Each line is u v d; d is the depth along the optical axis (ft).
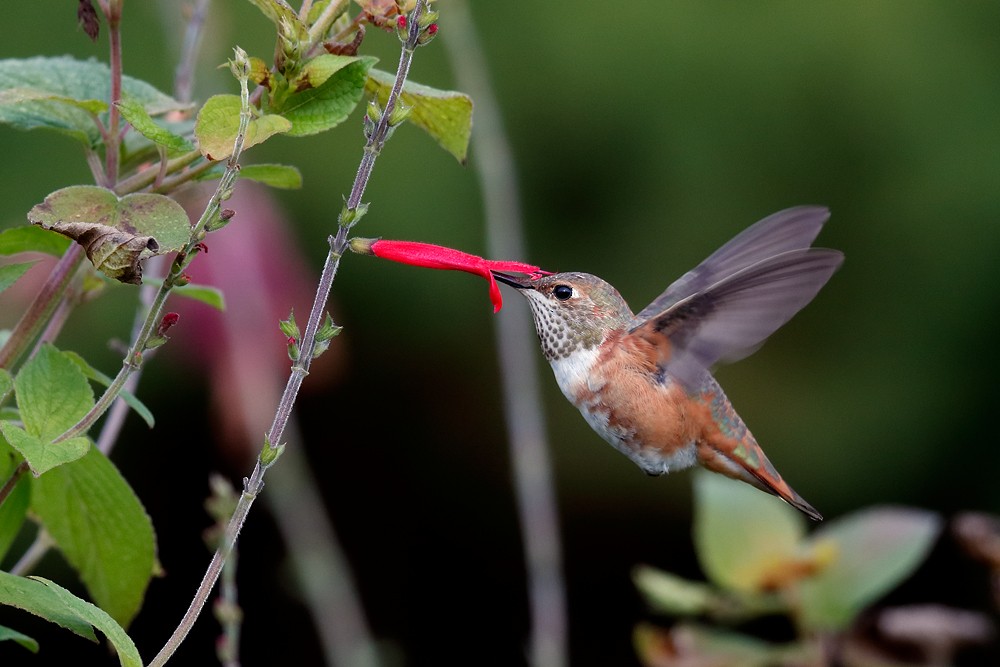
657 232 43.14
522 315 20.88
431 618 51.98
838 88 42.37
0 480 12.41
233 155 9.80
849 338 44.78
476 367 46.50
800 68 42.37
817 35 42.01
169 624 47.91
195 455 46.03
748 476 18.34
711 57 42.55
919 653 20.35
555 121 42.98
